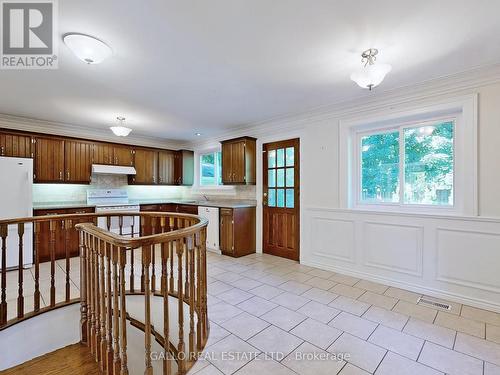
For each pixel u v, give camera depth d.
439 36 1.92
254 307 2.54
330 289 2.98
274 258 4.29
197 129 5.00
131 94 3.10
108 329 1.76
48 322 2.33
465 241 2.59
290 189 4.24
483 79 2.48
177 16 1.69
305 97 3.22
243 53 2.17
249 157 4.65
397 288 3.00
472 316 2.35
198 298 1.89
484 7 1.60
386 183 3.31
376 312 2.43
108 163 5.05
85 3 1.56
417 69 2.46
